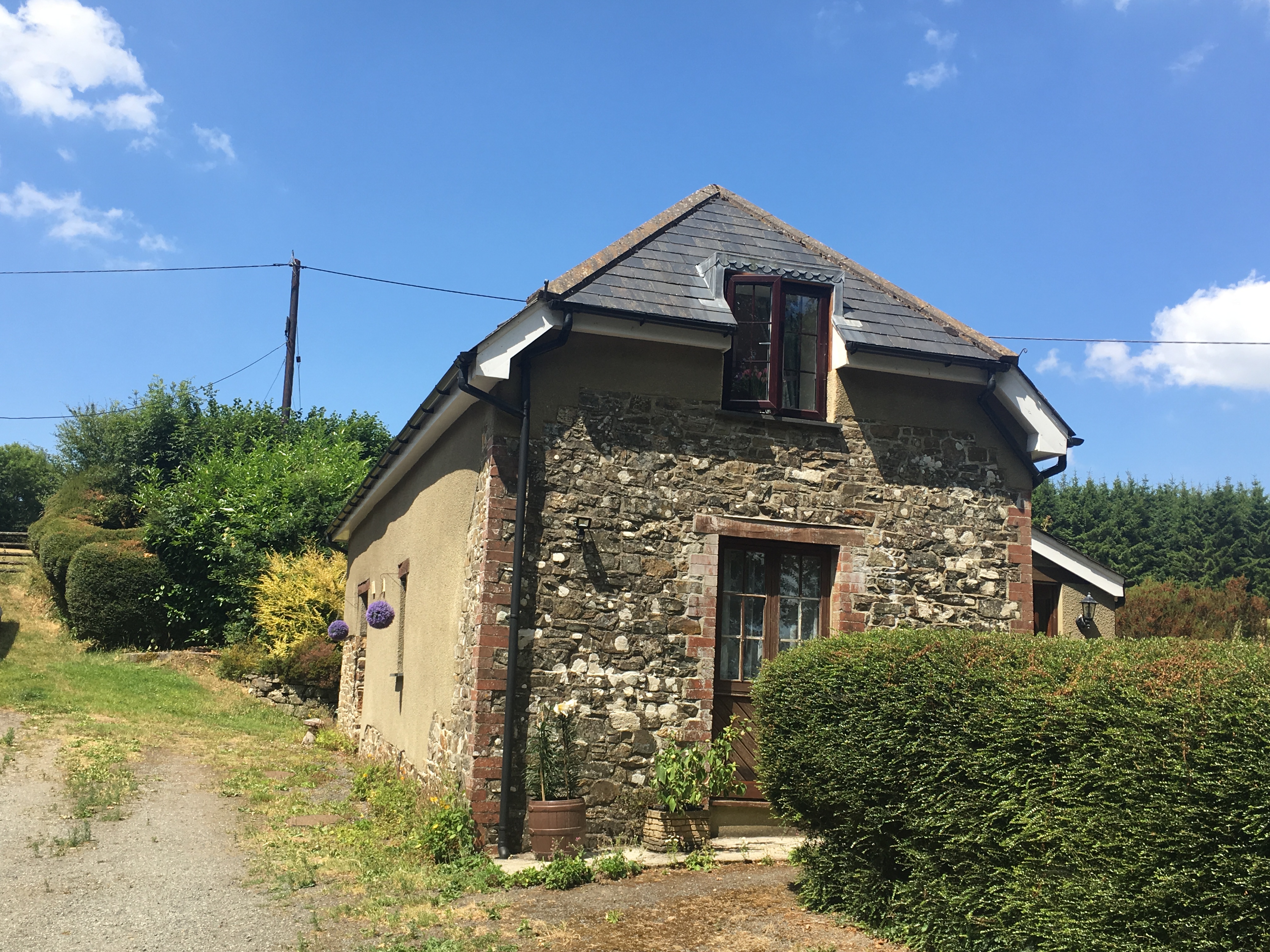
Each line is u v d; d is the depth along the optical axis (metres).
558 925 6.06
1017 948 4.75
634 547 8.55
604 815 8.12
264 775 11.24
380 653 13.08
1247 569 27.80
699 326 8.62
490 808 7.80
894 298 10.15
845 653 6.02
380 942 5.75
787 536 8.97
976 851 5.03
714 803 8.52
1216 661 4.04
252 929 5.97
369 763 12.30
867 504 9.27
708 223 10.19
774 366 9.26
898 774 5.50
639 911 6.34
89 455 26.05
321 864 7.47
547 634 8.20
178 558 19.69
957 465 9.60
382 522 13.97
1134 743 4.09
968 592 9.41
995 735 4.88
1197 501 29.02
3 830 8.05
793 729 6.32
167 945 5.67
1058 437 9.69
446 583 9.52
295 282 27.94
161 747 12.05
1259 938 3.67
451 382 8.62
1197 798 3.82
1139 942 4.02
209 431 26.02
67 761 10.64
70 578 18.80
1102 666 4.48
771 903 6.49
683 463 8.80
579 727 8.16
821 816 6.25
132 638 19.09
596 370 8.69
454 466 9.60
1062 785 4.50
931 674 5.32
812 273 9.49
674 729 8.41
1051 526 30.56
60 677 15.54
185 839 8.14
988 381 9.58
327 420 28.80
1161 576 28.70
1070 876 4.48
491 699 7.94
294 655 17.02
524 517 8.23
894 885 5.79
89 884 6.79
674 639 8.52
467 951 5.57
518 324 8.27
